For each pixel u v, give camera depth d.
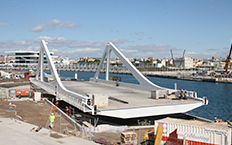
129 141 18.58
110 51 57.50
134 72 45.59
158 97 32.81
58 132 20.94
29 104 35.66
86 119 28.41
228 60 172.62
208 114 48.88
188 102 29.38
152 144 18.92
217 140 16.31
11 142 15.90
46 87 45.72
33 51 165.50
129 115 25.34
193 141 17.08
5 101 37.97
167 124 18.25
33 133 19.36
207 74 197.62
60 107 38.12
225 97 76.44
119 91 42.31
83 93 39.44
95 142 18.17
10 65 187.25
